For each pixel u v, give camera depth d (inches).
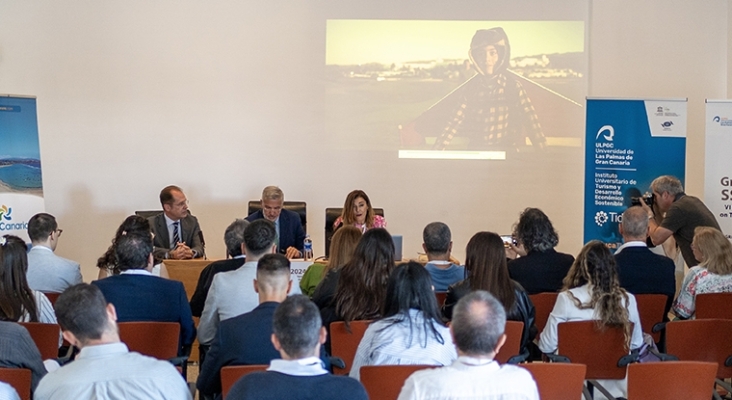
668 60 291.9
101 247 297.7
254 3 297.4
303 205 265.3
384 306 117.3
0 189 260.1
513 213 301.0
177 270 204.4
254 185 300.2
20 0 291.7
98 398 89.4
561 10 297.7
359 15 299.3
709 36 291.0
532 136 299.4
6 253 137.5
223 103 298.2
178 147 298.4
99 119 296.0
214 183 299.7
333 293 147.3
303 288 177.8
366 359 113.9
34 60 293.0
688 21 291.0
